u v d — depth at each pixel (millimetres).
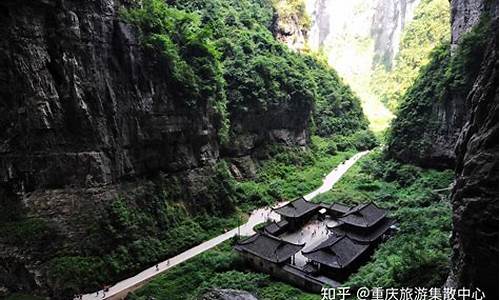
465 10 55750
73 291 32781
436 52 64625
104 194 38812
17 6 34719
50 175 35938
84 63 38812
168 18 50219
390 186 57719
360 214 41250
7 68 33969
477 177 17125
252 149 65625
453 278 21078
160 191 44500
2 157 33406
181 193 47094
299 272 35500
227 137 58531
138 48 43781
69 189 36781
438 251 28703
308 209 48688
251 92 63781
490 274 17016
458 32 57594
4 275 30953
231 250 41625
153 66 45094
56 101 36719
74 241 35156
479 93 19156
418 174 57125
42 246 33375
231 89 62531
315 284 33781
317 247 37469
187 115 49125
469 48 49281
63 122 37219
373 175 63906
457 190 18922
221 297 28875
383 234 40812
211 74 53000
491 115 17312
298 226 48031
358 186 60094
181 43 51719
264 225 47750
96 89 39344
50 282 32219
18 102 34500
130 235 38906
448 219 37781
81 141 38094
